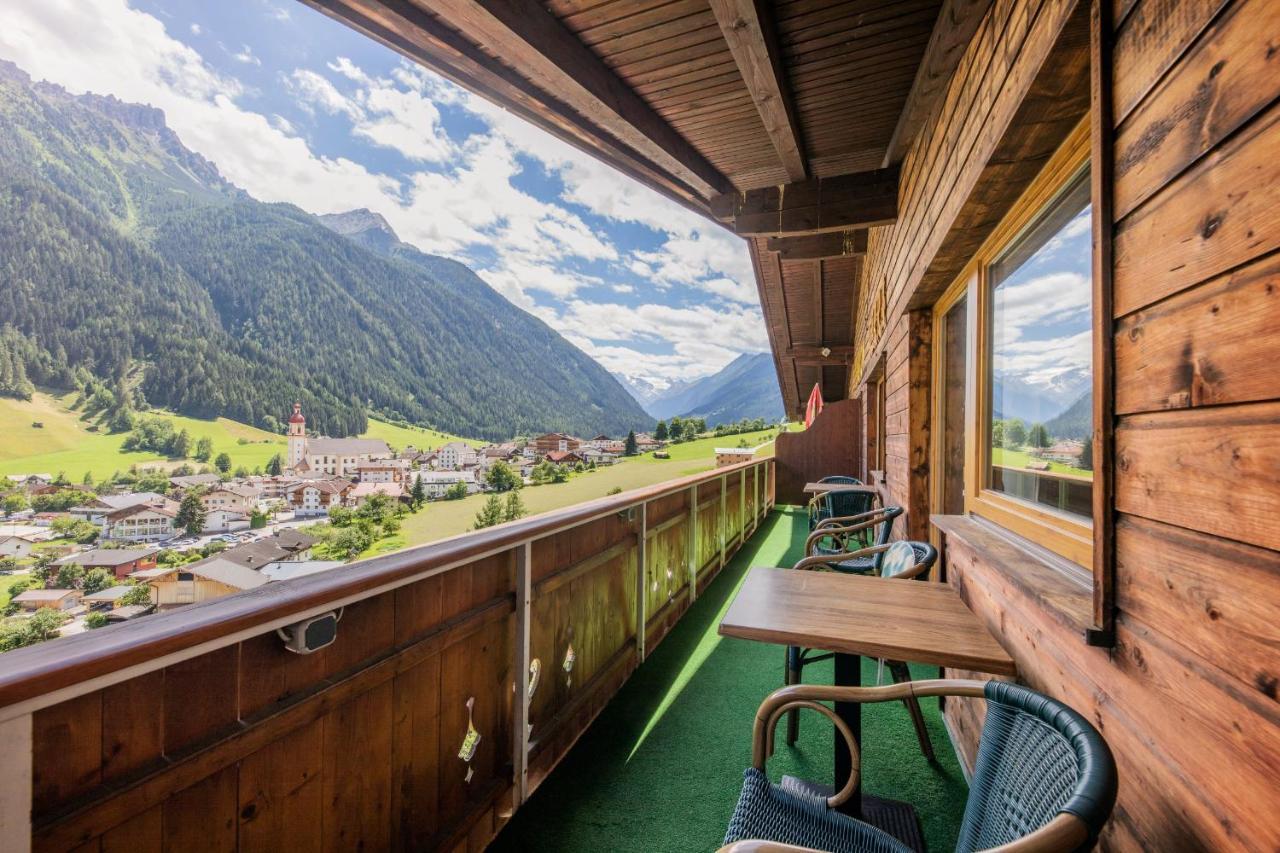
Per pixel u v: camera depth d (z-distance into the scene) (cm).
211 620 87
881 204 365
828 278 725
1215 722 71
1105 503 97
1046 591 121
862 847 109
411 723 142
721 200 386
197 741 90
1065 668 121
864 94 275
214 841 93
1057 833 65
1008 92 152
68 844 72
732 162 346
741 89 265
